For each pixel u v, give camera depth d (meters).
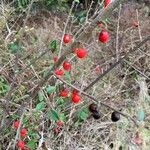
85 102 0.41
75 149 0.41
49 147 0.40
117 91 0.46
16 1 0.54
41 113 0.39
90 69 0.48
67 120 0.41
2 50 0.45
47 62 0.45
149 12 0.58
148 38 0.32
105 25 0.52
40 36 0.50
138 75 0.49
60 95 0.35
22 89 0.40
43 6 0.55
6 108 0.36
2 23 0.49
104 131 0.43
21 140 0.36
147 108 0.46
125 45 0.52
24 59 0.44
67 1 0.58
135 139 0.43
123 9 0.57
